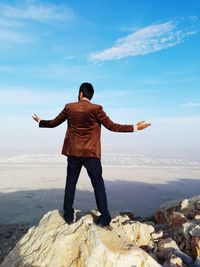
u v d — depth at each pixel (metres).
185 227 6.05
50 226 5.59
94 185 5.09
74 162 5.09
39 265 4.89
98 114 4.91
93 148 4.96
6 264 5.47
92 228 4.95
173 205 8.47
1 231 11.91
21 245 5.64
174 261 5.01
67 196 5.31
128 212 9.11
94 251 4.59
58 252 4.92
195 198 8.30
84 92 5.12
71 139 5.02
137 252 4.62
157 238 6.12
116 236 5.01
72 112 4.99
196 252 5.48
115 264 4.50
